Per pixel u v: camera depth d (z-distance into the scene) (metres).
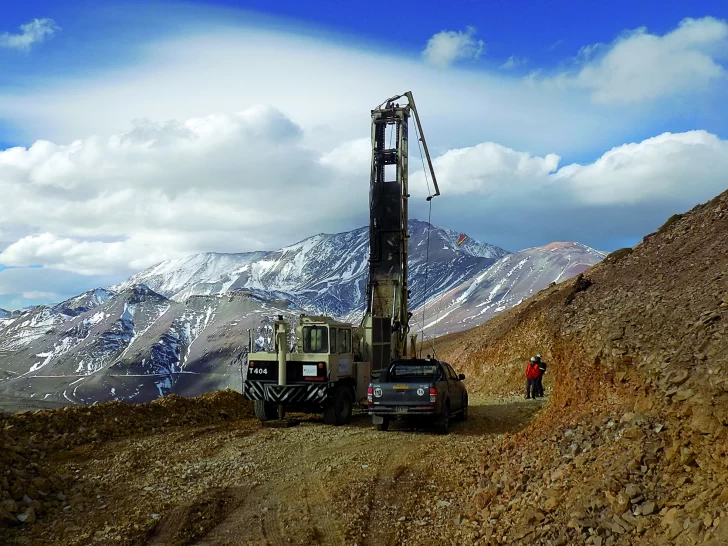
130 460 12.04
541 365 23.81
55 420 14.12
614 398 8.88
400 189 23.56
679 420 6.90
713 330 7.96
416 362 16.47
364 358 20.34
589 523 6.45
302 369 17.28
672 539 5.60
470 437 14.72
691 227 17.08
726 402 6.21
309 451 13.11
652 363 8.09
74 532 8.12
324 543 7.79
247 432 15.66
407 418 16.20
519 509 7.64
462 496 9.35
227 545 7.78
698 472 6.22
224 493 9.86
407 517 8.69
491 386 30.44
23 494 9.18
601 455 7.53
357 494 9.65
